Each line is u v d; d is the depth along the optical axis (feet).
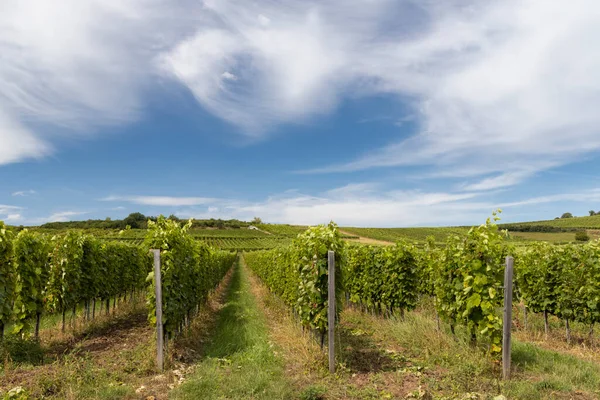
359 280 38.50
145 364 19.98
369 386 17.07
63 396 15.52
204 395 16.17
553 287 29.04
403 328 25.90
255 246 256.32
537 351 22.29
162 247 23.98
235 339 26.66
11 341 21.89
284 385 16.81
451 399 15.37
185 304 27.25
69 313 36.94
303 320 23.67
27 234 25.38
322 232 23.48
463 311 22.04
